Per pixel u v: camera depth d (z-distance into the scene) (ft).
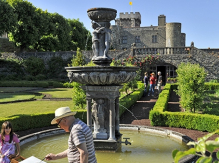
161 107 34.63
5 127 15.88
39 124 31.04
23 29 105.29
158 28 138.92
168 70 91.30
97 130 20.77
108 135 20.65
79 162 9.91
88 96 20.49
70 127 10.22
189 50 85.35
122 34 141.79
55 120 10.50
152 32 139.33
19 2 104.42
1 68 114.93
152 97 59.72
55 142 23.89
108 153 19.98
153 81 61.26
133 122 34.30
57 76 111.65
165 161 18.37
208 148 5.12
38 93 70.23
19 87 96.53
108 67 17.81
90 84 20.27
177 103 50.70
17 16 99.55
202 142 5.27
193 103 36.86
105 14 20.02
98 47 20.80
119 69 18.34
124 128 29.53
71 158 10.09
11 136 16.21
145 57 86.79
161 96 46.47
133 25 160.66
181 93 42.52
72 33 143.64
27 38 108.58
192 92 36.96
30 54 114.42
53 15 124.16
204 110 39.11
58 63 111.45
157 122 31.68
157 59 84.58
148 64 86.33
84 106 39.83
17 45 112.47
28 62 109.81
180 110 42.83
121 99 45.11
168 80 88.89
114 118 20.25
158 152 20.53
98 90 19.94
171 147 22.04
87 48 158.20
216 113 36.55
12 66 114.32
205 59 84.33
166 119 31.35
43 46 121.90
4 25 94.32
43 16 116.57
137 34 140.46
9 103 52.06
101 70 17.98
